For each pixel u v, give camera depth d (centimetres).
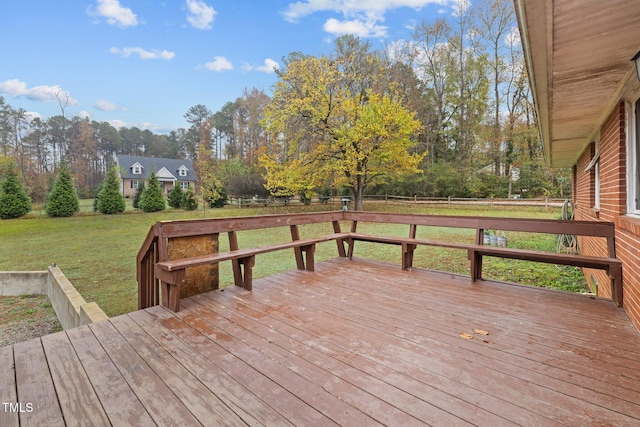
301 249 423
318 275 396
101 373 171
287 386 160
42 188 2147
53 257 841
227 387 159
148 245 289
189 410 141
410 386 160
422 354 195
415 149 2564
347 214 503
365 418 136
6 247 979
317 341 213
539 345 207
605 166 365
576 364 183
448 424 132
